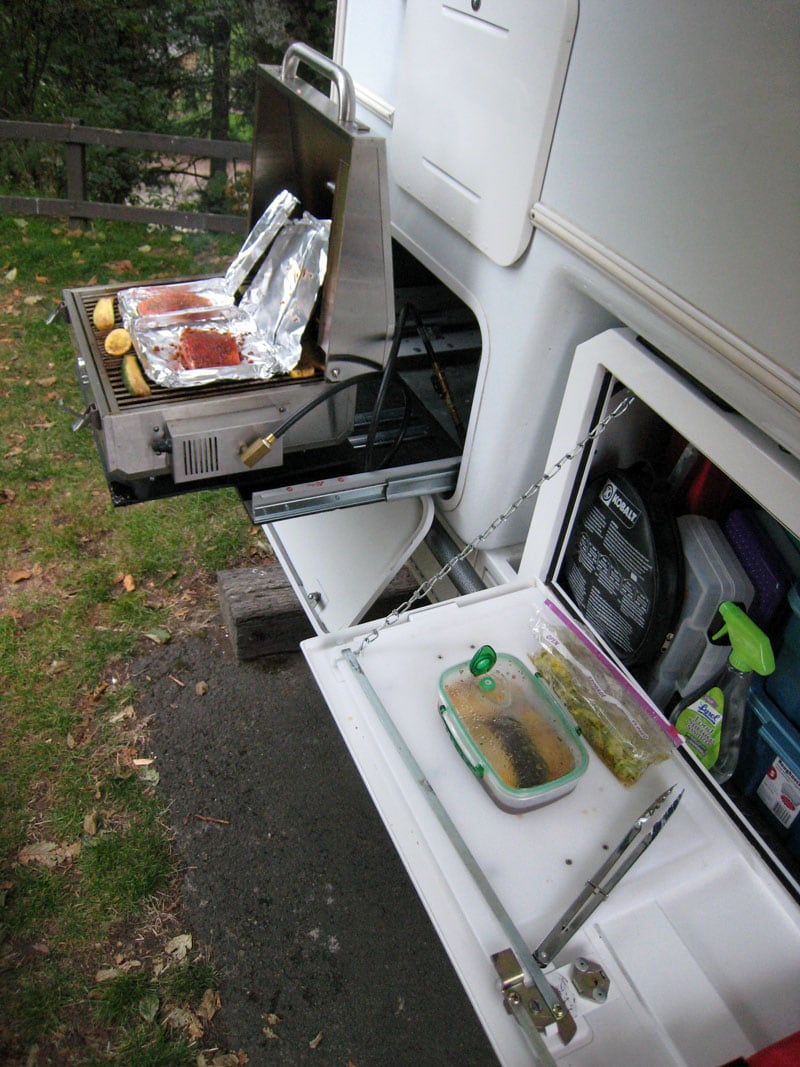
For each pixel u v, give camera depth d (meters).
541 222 1.42
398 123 1.85
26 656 2.45
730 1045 1.03
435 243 1.80
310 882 2.02
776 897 1.19
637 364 1.31
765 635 1.37
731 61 1.03
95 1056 1.70
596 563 1.65
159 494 1.64
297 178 1.93
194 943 1.89
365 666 1.40
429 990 1.84
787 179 0.98
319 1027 1.77
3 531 2.85
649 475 1.66
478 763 1.25
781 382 1.04
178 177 6.97
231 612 2.38
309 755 2.29
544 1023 0.99
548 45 1.30
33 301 4.21
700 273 1.14
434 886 1.13
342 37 2.17
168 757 2.25
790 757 1.41
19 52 6.45
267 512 1.66
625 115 1.20
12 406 3.43
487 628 1.53
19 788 2.14
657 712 1.39
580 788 1.29
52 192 6.58
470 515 1.86
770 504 1.13
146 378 1.62
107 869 1.99
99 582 2.70
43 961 1.83
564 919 1.10
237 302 1.90
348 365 1.70
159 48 6.62
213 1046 1.73
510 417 1.66
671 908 1.16
